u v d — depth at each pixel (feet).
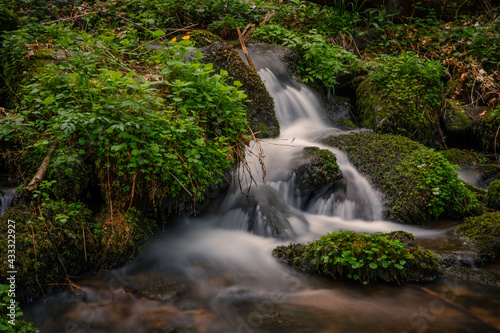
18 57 17.93
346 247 12.42
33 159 13.24
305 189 17.34
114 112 12.62
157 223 14.56
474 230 14.92
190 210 15.38
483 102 26.91
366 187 18.12
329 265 12.39
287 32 26.81
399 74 24.86
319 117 23.68
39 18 24.58
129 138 12.53
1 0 23.38
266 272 12.85
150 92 13.60
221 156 14.06
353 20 31.19
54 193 12.63
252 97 20.15
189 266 13.10
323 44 25.25
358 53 29.60
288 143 19.81
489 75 27.35
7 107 16.99
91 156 12.94
